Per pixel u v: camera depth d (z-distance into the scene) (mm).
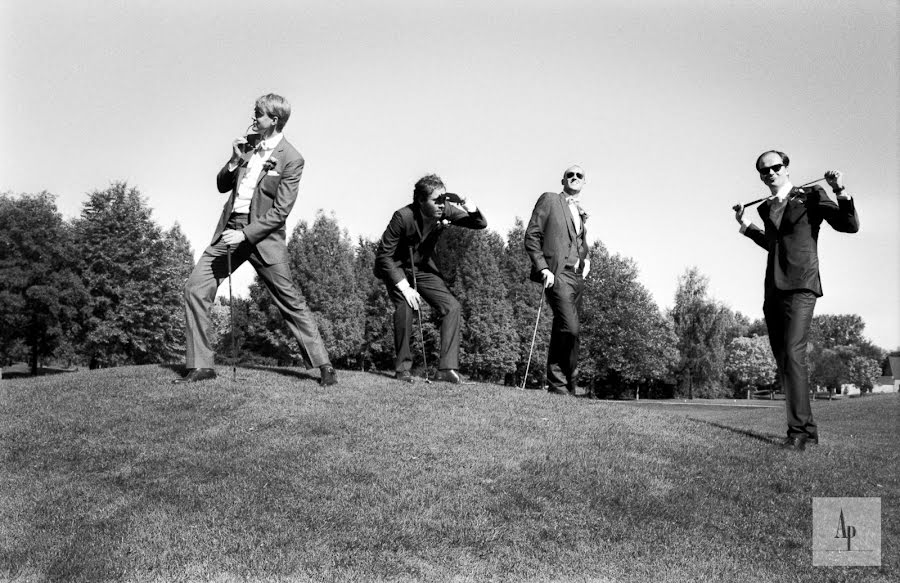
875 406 20016
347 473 6484
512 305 57781
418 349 38344
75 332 50844
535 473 6727
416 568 5031
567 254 10234
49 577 4773
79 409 8078
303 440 7223
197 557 5020
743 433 9188
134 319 50656
